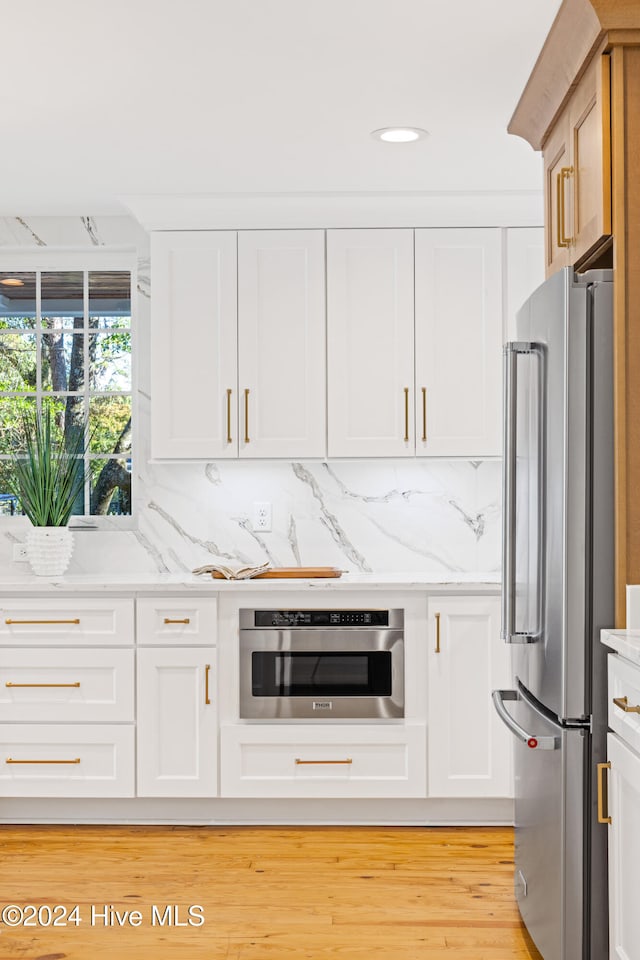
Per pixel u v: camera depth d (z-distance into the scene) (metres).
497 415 3.87
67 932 2.75
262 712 3.65
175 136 3.16
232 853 3.39
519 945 2.65
